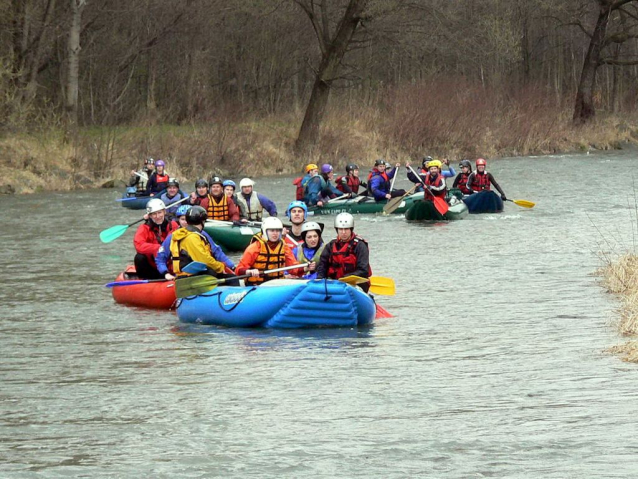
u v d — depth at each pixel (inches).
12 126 2347.4
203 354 649.6
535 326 724.7
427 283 929.5
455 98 3110.2
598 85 5093.5
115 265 1090.1
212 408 520.1
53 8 2568.9
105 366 621.0
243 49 3686.0
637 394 531.8
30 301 868.6
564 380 565.9
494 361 617.0
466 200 1590.8
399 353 642.2
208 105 2960.1
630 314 721.0
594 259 1063.0
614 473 411.5
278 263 781.3
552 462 426.9
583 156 3031.5
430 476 414.6
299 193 1651.1
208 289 771.4
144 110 3056.1
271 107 3526.1
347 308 723.4
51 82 3230.8
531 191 1941.4
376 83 3821.4
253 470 426.6
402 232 1344.7
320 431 478.0
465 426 481.7
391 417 498.6
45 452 454.6
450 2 2738.7
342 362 618.8
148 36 3186.5
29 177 2149.4
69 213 1674.5
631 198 1761.8
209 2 3122.5
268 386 562.3
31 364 628.7
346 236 757.3
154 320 780.0
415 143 2861.7
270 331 721.0
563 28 4618.6
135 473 426.0
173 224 910.4
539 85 3698.3
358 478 414.3
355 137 2797.7
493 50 2903.5
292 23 3521.2
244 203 1248.2
